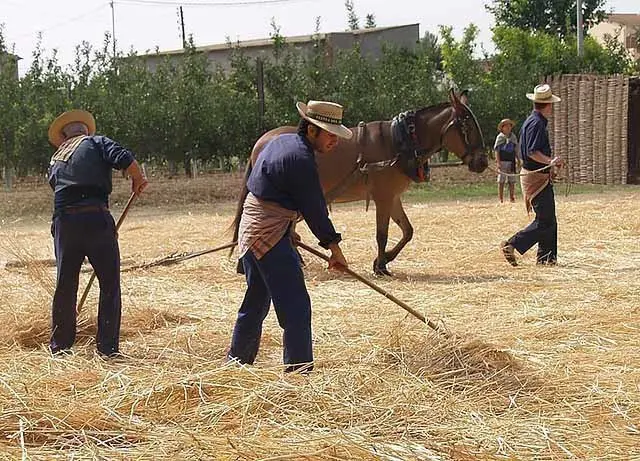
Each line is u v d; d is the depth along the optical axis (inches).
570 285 414.0
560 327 325.4
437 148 490.9
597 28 3026.6
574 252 521.0
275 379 241.6
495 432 216.1
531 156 472.7
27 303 368.8
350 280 454.9
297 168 263.0
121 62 1184.2
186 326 357.1
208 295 421.4
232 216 796.6
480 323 342.0
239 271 296.7
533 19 2287.2
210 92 1154.7
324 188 483.5
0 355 297.4
